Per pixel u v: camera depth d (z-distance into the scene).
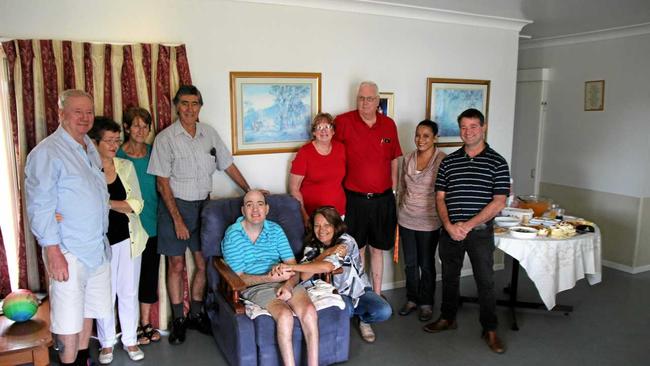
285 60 3.28
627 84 4.35
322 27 3.37
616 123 4.48
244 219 2.82
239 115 3.19
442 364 2.77
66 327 2.24
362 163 3.22
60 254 2.15
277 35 3.22
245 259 2.76
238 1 3.07
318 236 2.87
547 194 5.23
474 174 2.85
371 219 3.28
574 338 3.10
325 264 2.68
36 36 2.65
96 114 2.77
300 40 3.31
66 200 2.13
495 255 4.44
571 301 3.74
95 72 2.74
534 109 5.23
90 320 2.46
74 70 2.70
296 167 3.15
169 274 2.97
